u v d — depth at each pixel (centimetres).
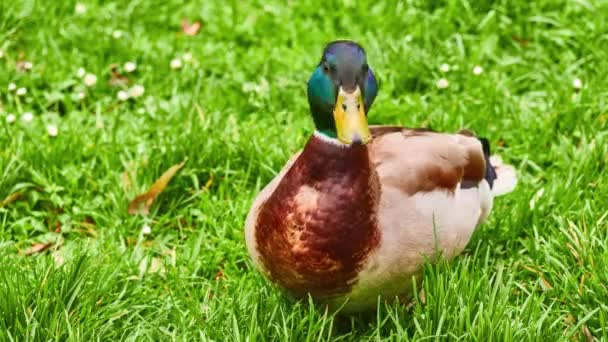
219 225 856
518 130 966
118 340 697
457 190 710
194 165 907
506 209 838
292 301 703
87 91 1048
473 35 1141
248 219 680
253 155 913
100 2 1205
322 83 614
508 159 939
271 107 1001
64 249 814
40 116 998
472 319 678
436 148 704
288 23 1171
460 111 980
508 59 1090
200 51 1117
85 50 1104
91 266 741
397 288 677
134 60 1091
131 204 866
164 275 796
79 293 710
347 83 608
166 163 902
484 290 684
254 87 1032
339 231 625
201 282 780
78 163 916
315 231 627
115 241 838
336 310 677
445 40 1125
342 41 624
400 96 1031
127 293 750
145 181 889
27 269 726
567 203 841
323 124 624
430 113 980
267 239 650
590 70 1055
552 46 1107
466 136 754
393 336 693
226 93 1046
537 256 791
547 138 953
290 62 1098
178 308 718
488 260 787
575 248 761
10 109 1000
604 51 1073
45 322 679
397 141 707
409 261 660
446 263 691
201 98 1031
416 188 670
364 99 621
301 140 944
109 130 970
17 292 688
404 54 1070
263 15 1184
